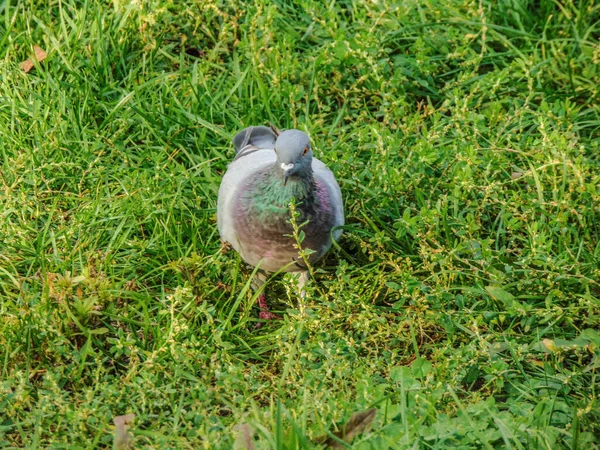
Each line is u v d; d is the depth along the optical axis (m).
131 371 5.21
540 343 5.65
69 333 5.58
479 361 5.63
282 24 8.41
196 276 6.09
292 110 7.44
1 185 6.68
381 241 6.25
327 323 5.79
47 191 6.51
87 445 4.80
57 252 6.25
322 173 6.16
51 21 8.28
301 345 5.69
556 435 4.93
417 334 6.04
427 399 5.05
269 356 5.93
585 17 8.56
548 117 7.27
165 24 8.21
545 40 8.23
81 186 6.87
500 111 7.59
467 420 4.87
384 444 4.73
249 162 6.25
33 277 6.06
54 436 4.79
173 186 6.90
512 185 7.04
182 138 7.39
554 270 6.00
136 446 4.77
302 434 4.64
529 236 6.47
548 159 6.77
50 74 7.62
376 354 5.61
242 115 7.70
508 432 4.85
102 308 5.77
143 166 7.26
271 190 5.68
